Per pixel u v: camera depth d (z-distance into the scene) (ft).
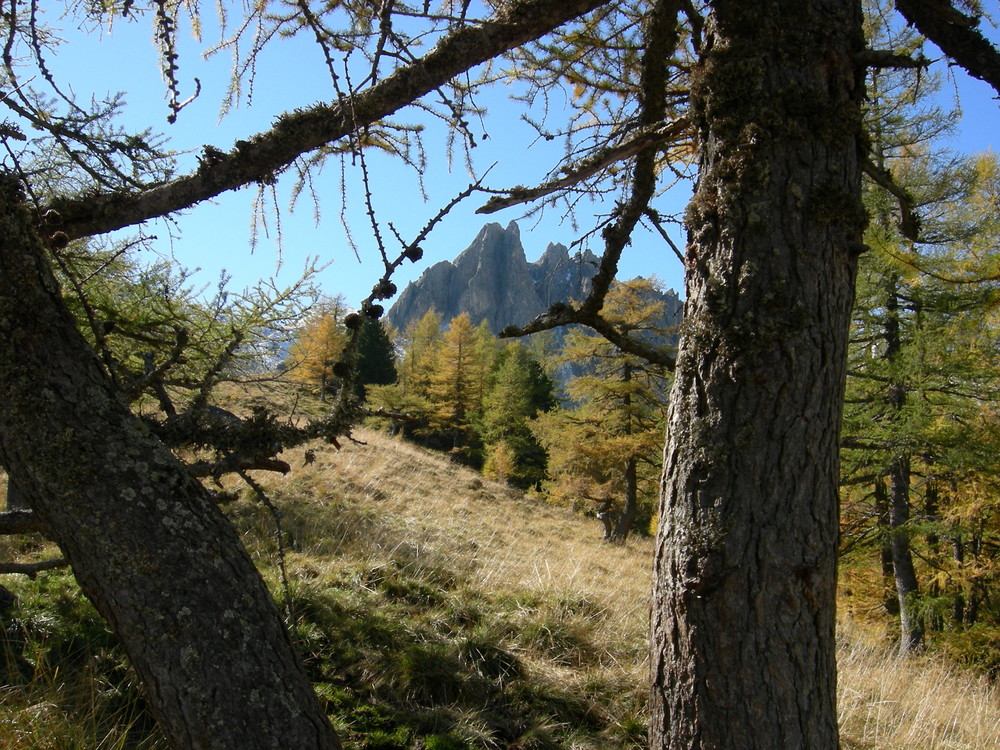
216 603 5.08
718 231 6.89
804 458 6.48
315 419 6.66
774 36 6.74
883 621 45.62
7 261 5.24
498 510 46.47
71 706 9.23
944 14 7.25
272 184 8.07
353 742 10.39
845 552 39.50
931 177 26.45
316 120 7.57
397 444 61.00
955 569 38.50
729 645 6.39
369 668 12.36
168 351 16.25
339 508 26.78
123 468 5.16
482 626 15.10
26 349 5.17
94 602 5.14
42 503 5.11
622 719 12.64
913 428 30.89
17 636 10.63
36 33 6.87
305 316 19.17
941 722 15.83
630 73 10.23
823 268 6.61
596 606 17.95
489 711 12.16
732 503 6.48
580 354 60.49
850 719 14.71
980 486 35.96
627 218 8.80
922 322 30.12
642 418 60.08
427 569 19.27
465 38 7.49
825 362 6.59
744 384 6.55
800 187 6.59
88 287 15.48
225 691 4.89
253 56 8.39
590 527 60.13
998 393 31.12
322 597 14.35
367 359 126.72
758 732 6.27
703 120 7.26
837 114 6.66
